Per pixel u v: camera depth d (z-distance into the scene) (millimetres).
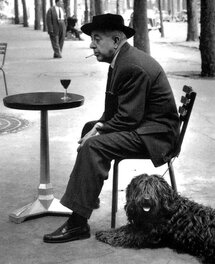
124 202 5215
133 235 4215
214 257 3945
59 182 5836
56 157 6777
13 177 6016
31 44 27906
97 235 4410
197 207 4098
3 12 64812
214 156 6816
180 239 4062
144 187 3916
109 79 4602
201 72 14328
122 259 4070
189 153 6945
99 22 4402
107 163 4371
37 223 4781
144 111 4441
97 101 10680
